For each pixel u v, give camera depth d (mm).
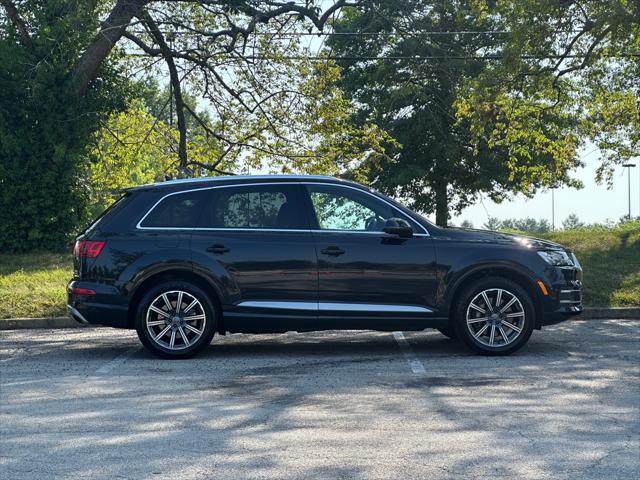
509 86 24297
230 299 9367
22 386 7883
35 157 25859
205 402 7125
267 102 25922
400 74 42219
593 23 21547
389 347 10195
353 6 30438
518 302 9477
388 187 44875
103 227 9547
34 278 17656
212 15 26734
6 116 25859
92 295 9398
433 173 45344
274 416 6594
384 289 9414
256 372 8523
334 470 5176
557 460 5391
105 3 28438
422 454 5520
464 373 8383
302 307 9367
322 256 9391
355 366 8836
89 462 5383
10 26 25891
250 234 9461
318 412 6723
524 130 29922
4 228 25547
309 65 25797
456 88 37125
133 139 29516
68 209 26266
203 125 27172
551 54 23312
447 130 42875
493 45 40875
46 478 5059
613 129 28562
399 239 9477
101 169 31156
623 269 16984
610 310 13453
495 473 5121
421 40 37188
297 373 8453
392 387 7707
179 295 9383
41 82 25531
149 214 9555
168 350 9367
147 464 5328
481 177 43406
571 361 9062
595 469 5207
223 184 9641
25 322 12945
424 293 9453
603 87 26438
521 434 6023
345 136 27297
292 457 5461
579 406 6895
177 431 6148
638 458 5441
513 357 9359
